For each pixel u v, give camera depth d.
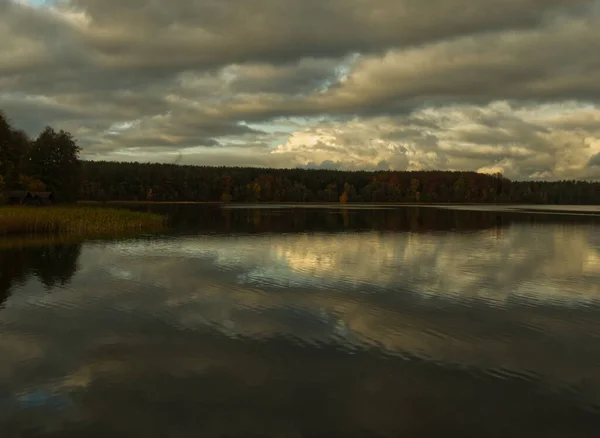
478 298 16.55
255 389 9.18
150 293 17.05
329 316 14.13
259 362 10.51
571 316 14.35
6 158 75.06
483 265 23.70
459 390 9.22
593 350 11.43
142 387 9.23
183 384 9.38
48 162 91.19
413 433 7.70
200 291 17.42
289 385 9.36
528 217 74.69
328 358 10.78
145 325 13.13
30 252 27.89
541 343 11.91
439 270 22.19
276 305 15.41
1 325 13.09
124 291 17.36
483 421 8.09
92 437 7.52
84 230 42.38
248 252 28.38
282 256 26.70
